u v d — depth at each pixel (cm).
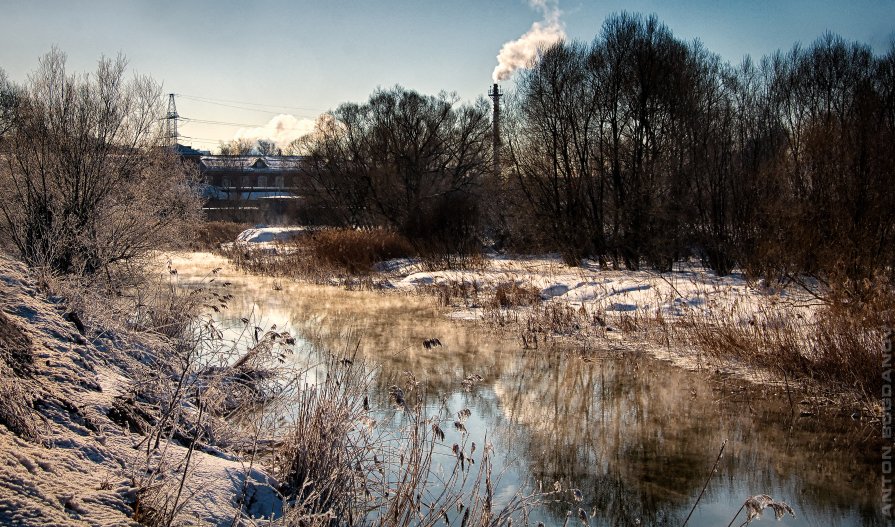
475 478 644
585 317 1405
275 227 5081
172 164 1714
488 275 2092
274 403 668
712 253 2119
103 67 1412
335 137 4059
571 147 2697
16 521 313
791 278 1470
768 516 595
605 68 2545
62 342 623
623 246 2412
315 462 524
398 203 3753
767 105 2470
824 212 1451
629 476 675
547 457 718
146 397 595
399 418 768
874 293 1054
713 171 2173
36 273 843
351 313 1566
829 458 726
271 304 1681
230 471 475
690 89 2375
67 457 404
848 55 2617
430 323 1448
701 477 679
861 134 1501
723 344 1130
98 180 1359
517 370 1067
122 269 1342
